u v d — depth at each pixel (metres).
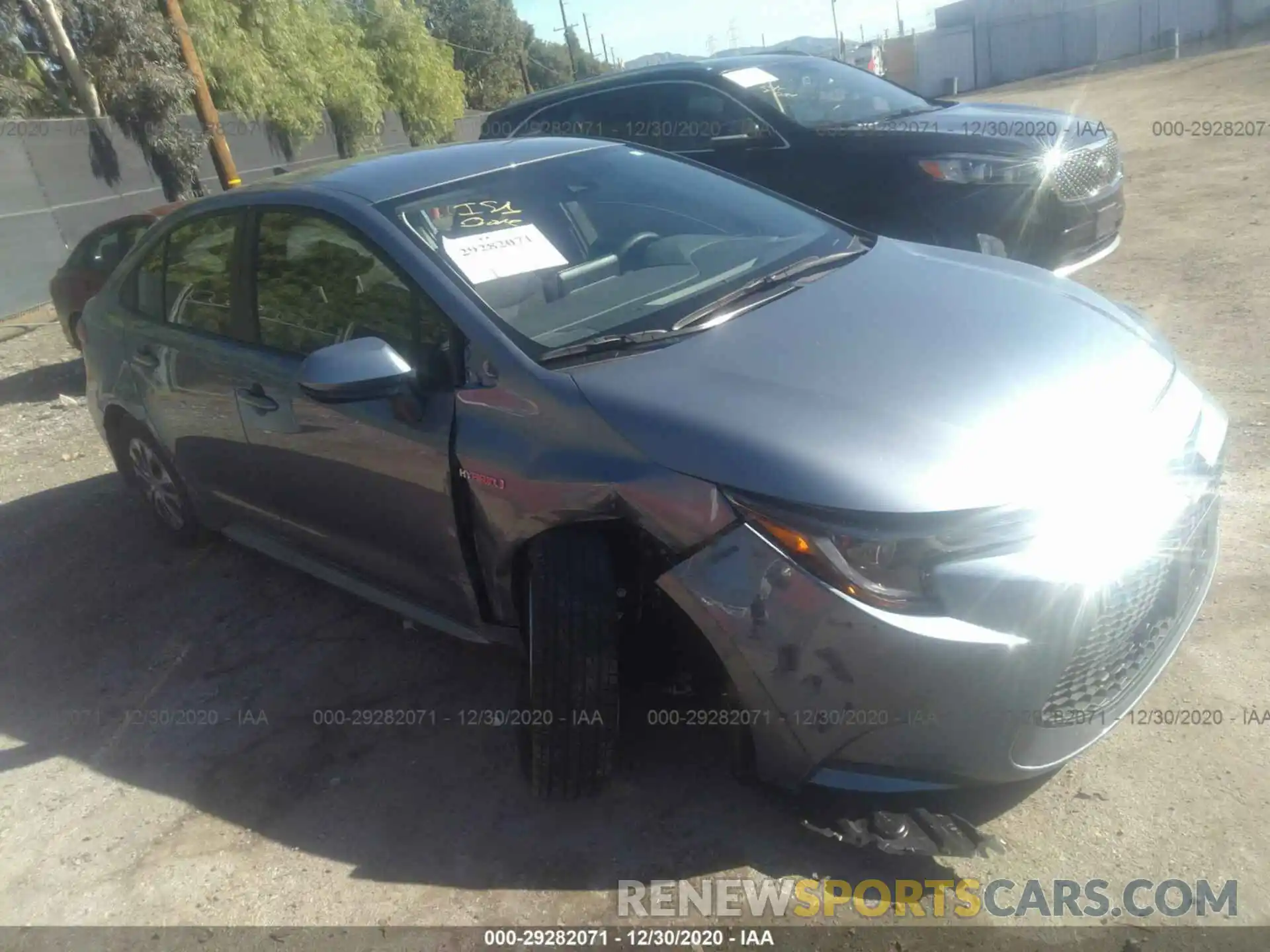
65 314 8.69
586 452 2.75
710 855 2.75
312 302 3.66
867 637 2.37
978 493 2.38
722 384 2.76
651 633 2.95
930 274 3.45
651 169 4.16
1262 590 3.47
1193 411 2.90
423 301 3.24
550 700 2.78
